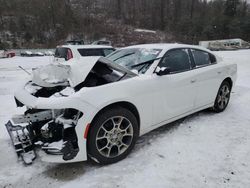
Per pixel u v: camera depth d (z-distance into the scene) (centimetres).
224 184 235
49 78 281
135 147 307
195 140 325
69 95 246
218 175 248
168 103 327
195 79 363
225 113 438
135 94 281
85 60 301
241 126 373
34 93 288
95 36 6269
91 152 254
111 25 7444
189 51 378
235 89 653
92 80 295
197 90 373
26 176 253
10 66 1694
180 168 260
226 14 8194
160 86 310
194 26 7712
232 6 8188
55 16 6981
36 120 269
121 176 248
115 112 262
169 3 9962
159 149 301
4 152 306
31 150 288
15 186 238
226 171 255
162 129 362
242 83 755
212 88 407
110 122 266
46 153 247
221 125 377
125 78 289
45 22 6712
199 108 392
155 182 238
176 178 244
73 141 251
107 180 242
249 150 298
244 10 8388
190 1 9794
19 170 264
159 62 326
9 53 3297
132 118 278
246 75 937
